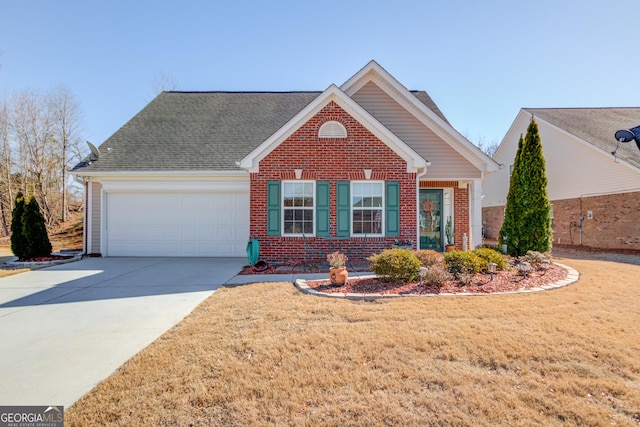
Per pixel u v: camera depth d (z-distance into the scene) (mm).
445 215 13281
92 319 5352
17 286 7730
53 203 28812
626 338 4137
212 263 10953
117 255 12648
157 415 2754
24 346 4309
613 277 7910
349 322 4828
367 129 10281
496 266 7609
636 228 14430
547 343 3982
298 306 5598
